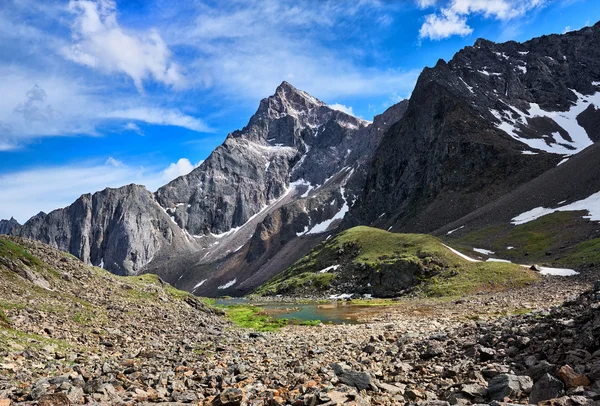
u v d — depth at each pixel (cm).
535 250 11600
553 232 12456
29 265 3859
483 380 1470
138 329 3231
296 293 13838
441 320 4684
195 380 1753
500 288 8381
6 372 1606
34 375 1636
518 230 13638
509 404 1073
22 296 3122
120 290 4628
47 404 1212
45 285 3653
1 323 2328
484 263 10344
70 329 2678
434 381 1572
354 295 11706
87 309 3341
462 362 1789
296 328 5547
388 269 11488
